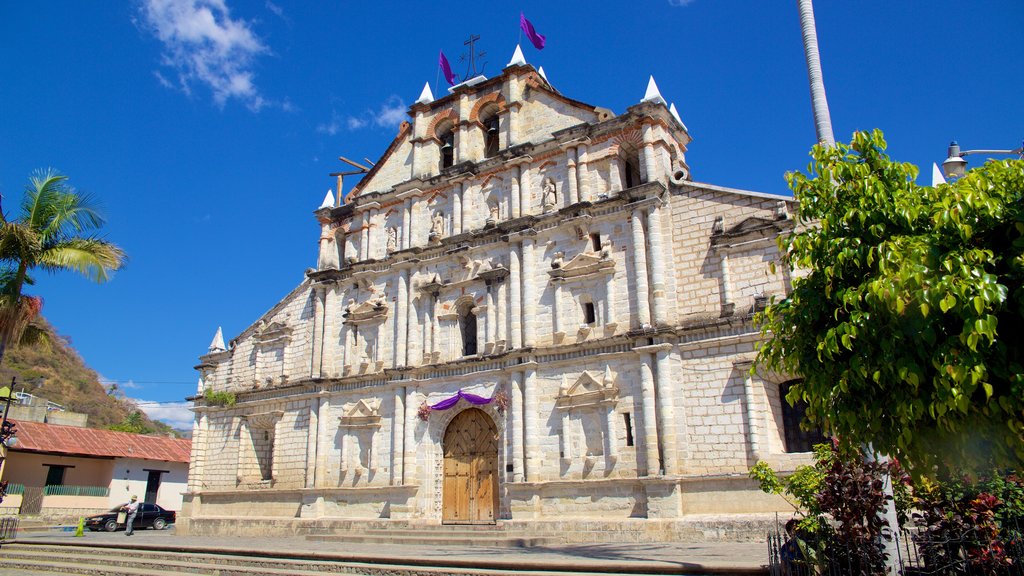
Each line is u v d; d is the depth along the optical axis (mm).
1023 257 11477
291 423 46000
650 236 35312
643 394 33312
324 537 37812
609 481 33188
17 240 29719
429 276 42969
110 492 66125
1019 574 15086
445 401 39438
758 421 30969
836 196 14586
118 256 32062
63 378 122500
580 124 39062
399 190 45625
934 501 16734
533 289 38312
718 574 19594
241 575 26797
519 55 43406
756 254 32938
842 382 13250
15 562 32844
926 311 11375
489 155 45375
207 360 51844
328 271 46812
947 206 12242
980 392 12320
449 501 38875
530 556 25422
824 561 16141
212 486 48406
